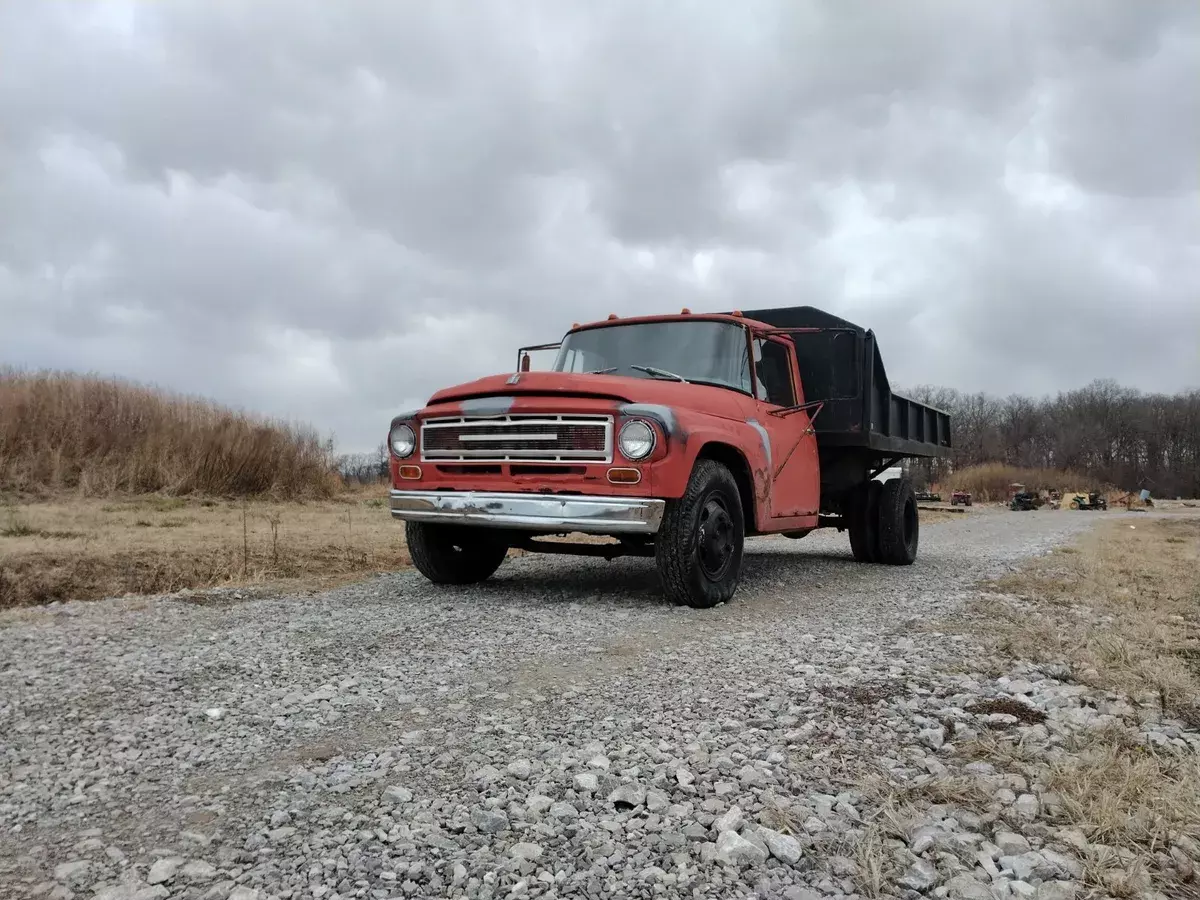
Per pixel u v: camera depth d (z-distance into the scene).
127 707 3.03
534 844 1.91
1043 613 4.98
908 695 3.12
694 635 4.26
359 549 8.32
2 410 13.28
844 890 1.73
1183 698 3.09
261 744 2.64
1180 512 37.34
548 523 4.90
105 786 2.31
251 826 2.04
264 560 7.22
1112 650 3.79
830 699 3.06
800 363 7.62
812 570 7.54
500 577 6.64
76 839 1.98
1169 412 86.62
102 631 4.36
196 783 2.33
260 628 4.42
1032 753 2.48
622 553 5.59
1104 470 84.81
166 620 4.66
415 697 3.15
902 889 1.73
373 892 1.71
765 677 3.39
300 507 13.76
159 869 1.80
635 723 2.79
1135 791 2.16
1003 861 1.83
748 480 5.73
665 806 2.12
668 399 5.12
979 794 2.19
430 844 1.92
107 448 13.92
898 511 7.95
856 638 4.18
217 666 3.61
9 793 2.27
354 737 2.70
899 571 7.49
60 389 14.47
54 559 6.45
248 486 14.84
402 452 5.54
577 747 2.57
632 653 3.83
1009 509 40.03
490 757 2.49
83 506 11.38
